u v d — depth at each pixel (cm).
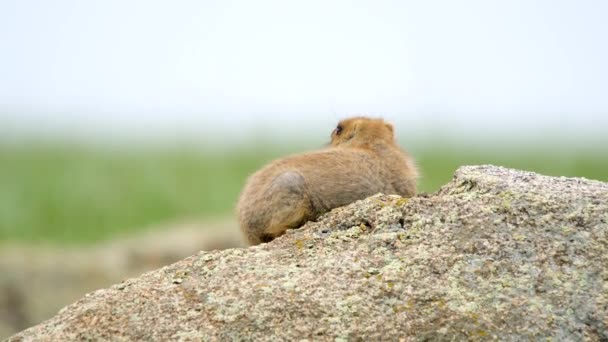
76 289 5622
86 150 18112
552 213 2145
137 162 14362
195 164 13950
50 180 11300
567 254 2070
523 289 2022
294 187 2925
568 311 1980
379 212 2294
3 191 9744
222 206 9625
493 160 14388
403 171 3234
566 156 15212
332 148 3269
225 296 2073
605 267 2039
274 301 2042
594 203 2161
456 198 2253
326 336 1973
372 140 3266
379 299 2030
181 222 8075
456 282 2048
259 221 2988
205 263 2211
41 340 2045
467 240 2131
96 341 2019
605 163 13638
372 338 1966
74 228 8406
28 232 8212
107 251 6194
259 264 2173
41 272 5659
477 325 1967
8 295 5438
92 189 10425
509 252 2089
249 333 1995
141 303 2091
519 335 1952
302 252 2212
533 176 2358
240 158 15338
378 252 2152
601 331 1958
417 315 1995
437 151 15562
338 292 2050
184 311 2055
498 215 2170
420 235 2177
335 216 2345
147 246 6250
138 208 9350
